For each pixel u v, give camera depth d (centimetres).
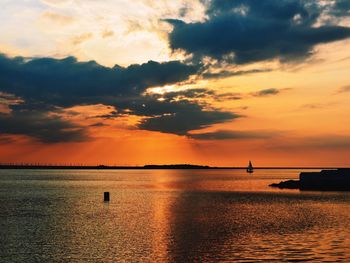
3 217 5825
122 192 12044
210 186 16112
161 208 7206
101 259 3281
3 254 3447
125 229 4738
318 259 3209
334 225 4950
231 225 5053
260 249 3594
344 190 11962
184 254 3438
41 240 4044
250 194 11006
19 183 17900
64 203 8125
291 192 11569
